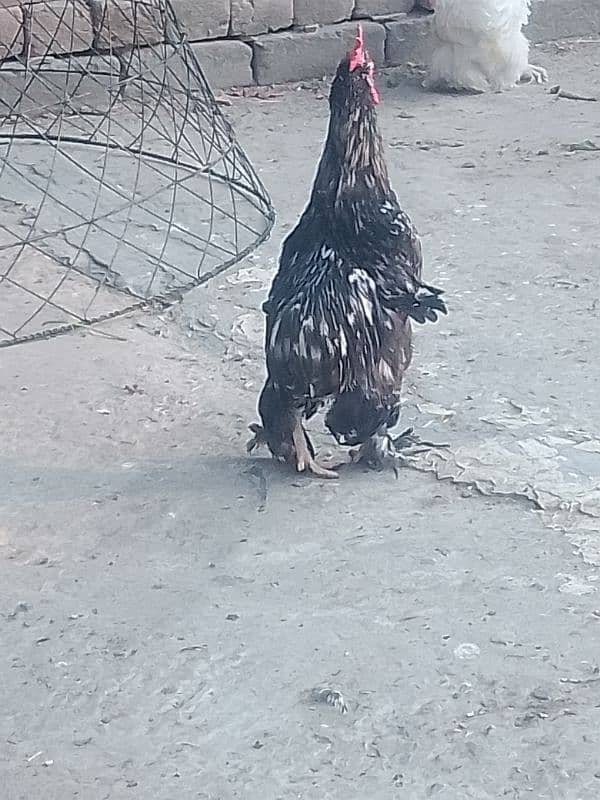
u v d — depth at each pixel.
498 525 1.88
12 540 1.87
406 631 1.69
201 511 1.92
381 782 1.49
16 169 3.19
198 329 2.45
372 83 1.86
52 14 3.67
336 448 2.08
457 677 1.62
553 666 1.64
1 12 3.62
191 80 3.60
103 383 2.26
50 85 3.63
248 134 3.55
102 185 3.10
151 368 2.32
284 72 4.06
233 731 1.56
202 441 2.10
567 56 4.35
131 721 1.58
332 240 1.86
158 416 2.17
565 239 2.81
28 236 2.79
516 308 2.51
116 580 1.79
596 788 1.48
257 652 1.67
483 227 2.88
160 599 1.76
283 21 4.04
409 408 2.17
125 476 2.01
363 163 1.84
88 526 1.90
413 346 2.36
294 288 1.87
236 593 1.76
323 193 1.85
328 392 1.90
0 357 2.34
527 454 2.04
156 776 1.50
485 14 3.80
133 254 2.76
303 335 1.85
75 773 1.51
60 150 3.28
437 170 3.22
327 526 1.89
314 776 1.50
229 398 2.22
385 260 1.86
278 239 2.81
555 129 3.56
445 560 1.81
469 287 2.59
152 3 3.61
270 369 1.91
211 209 2.97
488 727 1.56
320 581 1.78
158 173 3.19
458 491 1.96
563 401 2.18
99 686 1.62
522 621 1.71
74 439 2.10
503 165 3.26
